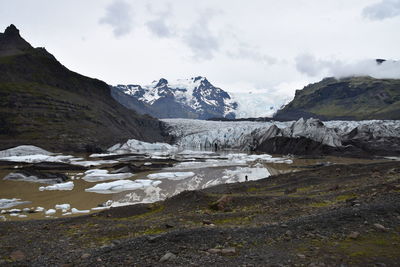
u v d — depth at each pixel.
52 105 143.00
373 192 24.14
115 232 20.33
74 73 191.25
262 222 19.36
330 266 10.14
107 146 137.88
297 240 13.62
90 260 13.91
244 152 137.88
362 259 10.48
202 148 168.75
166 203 30.12
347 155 107.00
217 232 15.83
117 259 13.45
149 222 22.59
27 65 168.12
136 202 42.66
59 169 74.44
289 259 11.24
